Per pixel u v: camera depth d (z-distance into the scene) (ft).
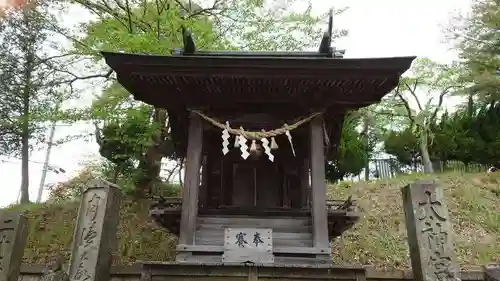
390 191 61.93
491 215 52.80
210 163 35.06
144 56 26.53
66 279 22.40
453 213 53.72
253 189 33.55
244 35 49.96
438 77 82.94
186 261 25.20
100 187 25.14
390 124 94.07
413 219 23.82
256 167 34.45
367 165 85.15
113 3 48.55
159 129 46.98
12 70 50.37
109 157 50.55
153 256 43.47
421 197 24.20
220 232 27.61
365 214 54.49
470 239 47.67
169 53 40.42
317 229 26.48
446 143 78.74
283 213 30.07
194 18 49.78
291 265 24.11
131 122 48.14
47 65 48.16
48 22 47.85
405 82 83.15
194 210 27.09
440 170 77.00
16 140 59.36
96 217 24.14
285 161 34.65
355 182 68.44
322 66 26.73
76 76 48.01
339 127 34.22
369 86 28.43
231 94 29.53
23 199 61.05
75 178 58.85
